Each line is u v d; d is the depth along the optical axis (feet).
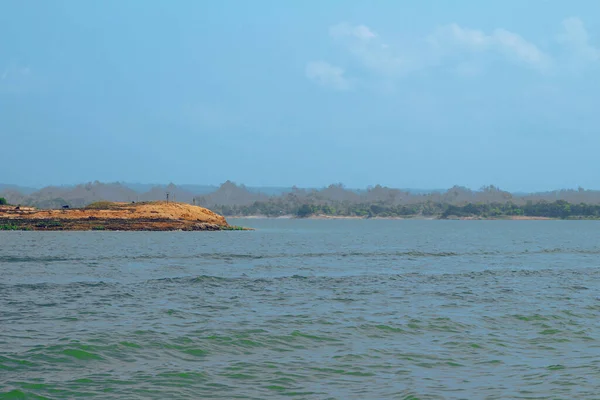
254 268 270.46
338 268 273.13
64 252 358.23
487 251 416.67
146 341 115.75
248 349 112.27
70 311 147.95
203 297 173.78
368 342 118.11
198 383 92.43
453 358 107.14
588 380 94.63
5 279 214.69
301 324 134.00
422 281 219.61
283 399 86.12
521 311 152.05
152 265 280.72
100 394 86.99
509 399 86.38
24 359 101.96
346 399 86.17
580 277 237.45
